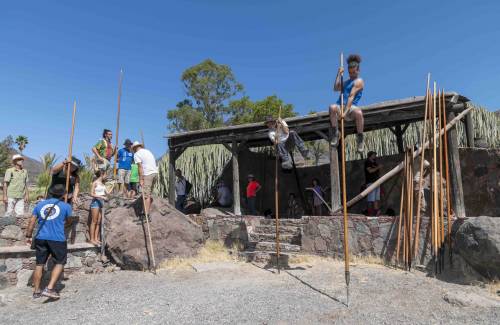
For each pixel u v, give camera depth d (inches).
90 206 350.3
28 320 202.4
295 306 209.5
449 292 220.5
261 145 564.7
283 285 259.1
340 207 358.9
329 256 341.7
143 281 288.7
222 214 454.0
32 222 250.4
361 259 321.4
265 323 185.0
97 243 336.5
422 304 209.0
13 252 277.0
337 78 235.6
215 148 575.2
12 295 248.8
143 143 358.6
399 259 302.2
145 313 206.4
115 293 254.2
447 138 313.3
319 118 378.3
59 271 245.9
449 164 310.5
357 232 329.7
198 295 238.8
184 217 372.8
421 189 293.6
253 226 426.0
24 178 357.4
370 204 388.8
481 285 242.1
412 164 301.9
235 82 1539.1
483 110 442.0
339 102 241.0
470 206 356.5
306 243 359.3
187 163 585.6
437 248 276.4
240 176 561.0
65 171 289.0
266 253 343.9
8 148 914.1
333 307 207.3
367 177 384.8
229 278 287.1
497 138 428.8
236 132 457.1
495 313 188.5
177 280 287.1
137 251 327.0
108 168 429.4
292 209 530.3
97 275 312.8
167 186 573.9
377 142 502.0
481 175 352.8
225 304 216.5
